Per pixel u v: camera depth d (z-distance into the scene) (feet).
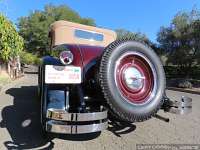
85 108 4.81
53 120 4.53
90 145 5.25
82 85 5.04
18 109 7.86
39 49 47.44
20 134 5.80
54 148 5.10
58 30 7.01
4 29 13.38
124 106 4.59
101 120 4.53
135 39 4.98
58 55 5.31
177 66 27.78
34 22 47.96
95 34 7.12
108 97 4.54
